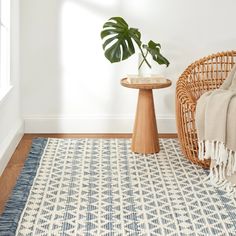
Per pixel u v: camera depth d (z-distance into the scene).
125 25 3.34
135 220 2.51
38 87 3.83
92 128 3.90
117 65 3.81
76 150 3.47
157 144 3.46
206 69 3.72
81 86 3.84
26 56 3.77
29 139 3.73
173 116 3.91
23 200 2.69
